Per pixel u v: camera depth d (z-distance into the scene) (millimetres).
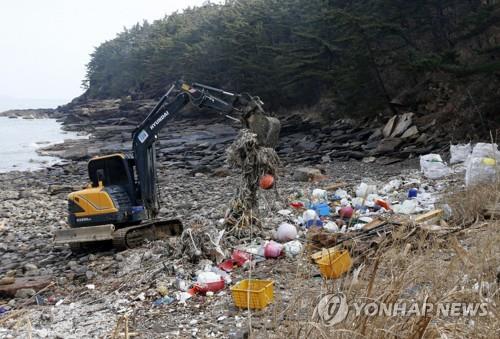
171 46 67750
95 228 11781
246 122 10844
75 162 35938
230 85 55469
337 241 8531
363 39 29969
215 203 16922
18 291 9445
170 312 7375
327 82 38750
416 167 21297
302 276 5676
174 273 8867
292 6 47281
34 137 58875
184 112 53344
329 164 25078
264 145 10664
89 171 12953
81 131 65562
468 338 3867
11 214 18797
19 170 33281
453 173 15523
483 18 24469
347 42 32344
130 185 12531
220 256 9039
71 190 23891
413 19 29797
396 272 4414
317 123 37875
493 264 4578
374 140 28875
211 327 6594
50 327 7340
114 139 48875
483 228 7469
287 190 16875
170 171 28016
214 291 7887
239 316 6789
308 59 36594
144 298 8125
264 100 47781
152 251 10688
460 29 27297
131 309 7734
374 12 29641
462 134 24578
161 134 44812
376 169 21969
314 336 3957
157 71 69062
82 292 9180
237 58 48219
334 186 16422
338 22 30734
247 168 10438
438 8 29078
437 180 15242
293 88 43969
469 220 8969
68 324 7395
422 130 26859
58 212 18734
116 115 69000
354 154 26047
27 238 14828
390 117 31781
